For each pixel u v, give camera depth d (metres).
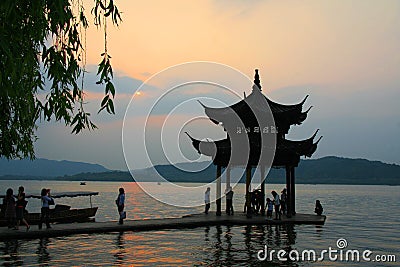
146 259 16.31
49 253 17.00
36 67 7.73
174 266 15.20
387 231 28.22
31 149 13.91
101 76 6.80
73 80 7.41
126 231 23.84
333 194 144.75
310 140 31.91
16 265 14.70
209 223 27.69
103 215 46.31
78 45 7.41
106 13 6.99
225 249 18.91
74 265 14.93
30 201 87.69
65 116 7.73
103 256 16.66
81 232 22.52
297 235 23.98
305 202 84.50
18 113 8.88
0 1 5.68
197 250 18.52
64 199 95.19
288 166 32.59
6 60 6.23
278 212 29.94
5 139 12.98
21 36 6.94
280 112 32.12
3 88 6.38
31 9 6.67
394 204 77.38
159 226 25.31
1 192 110.56
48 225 22.19
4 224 25.86
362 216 44.28
